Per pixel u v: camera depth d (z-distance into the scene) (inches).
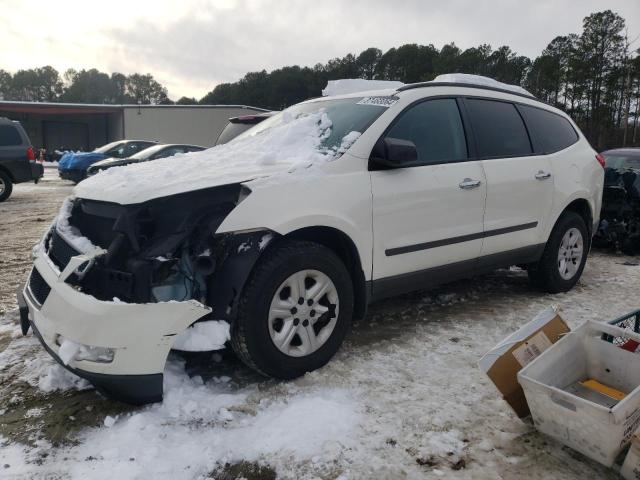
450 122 148.0
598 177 195.5
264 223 106.5
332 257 117.7
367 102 143.2
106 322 94.3
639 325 111.5
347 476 85.0
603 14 2030.0
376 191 124.6
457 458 89.8
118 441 92.8
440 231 139.4
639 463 79.7
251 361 108.7
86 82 4601.4
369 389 112.3
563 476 85.7
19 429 98.0
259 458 89.0
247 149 138.4
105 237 111.0
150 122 1350.9
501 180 153.9
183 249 105.3
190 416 100.7
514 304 174.2
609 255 267.9
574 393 94.5
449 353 132.5
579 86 2047.2
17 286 192.4
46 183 686.5
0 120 464.8
